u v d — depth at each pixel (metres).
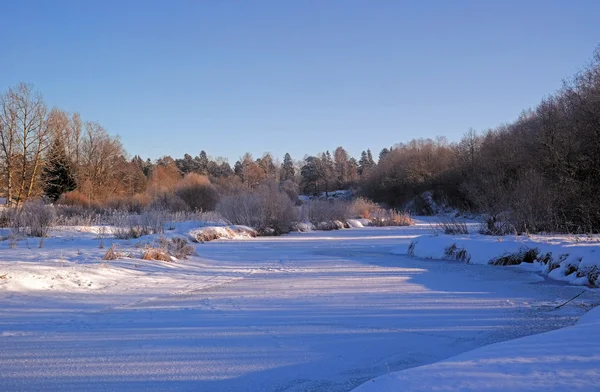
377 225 44.59
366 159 132.75
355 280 12.63
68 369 5.64
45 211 25.16
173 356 6.17
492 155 44.94
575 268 12.41
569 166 25.33
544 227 20.31
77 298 10.02
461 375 4.36
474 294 10.48
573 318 8.16
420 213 63.31
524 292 10.73
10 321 7.95
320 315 8.50
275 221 33.75
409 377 4.44
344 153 111.50
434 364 4.88
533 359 4.72
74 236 23.42
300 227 37.00
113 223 27.77
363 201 52.84
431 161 68.44
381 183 73.44
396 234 33.22
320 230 38.81
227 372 5.59
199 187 47.44
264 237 31.09
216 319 8.24
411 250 19.75
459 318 8.21
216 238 27.44
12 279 10.39
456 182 60.72
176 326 7.74
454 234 21.59
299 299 10.02
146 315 8.58
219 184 60.72
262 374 5.54
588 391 3.75
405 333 7.25
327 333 7.28
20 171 43.53
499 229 20.73
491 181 23.34
